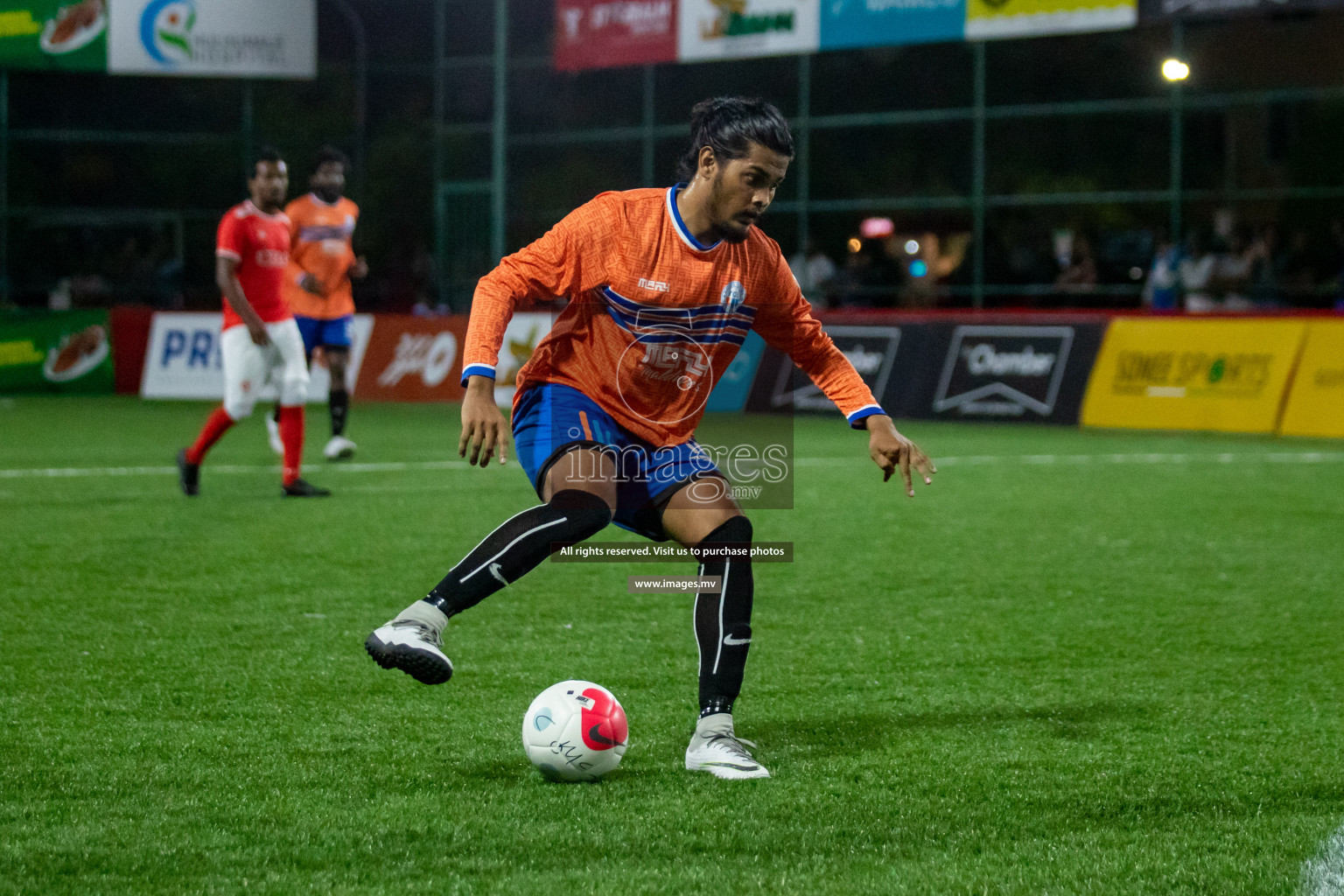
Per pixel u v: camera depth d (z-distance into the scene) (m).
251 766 8.09
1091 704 9.68
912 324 36.81
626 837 6.93
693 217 7.79
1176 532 17.62
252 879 6.34
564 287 7.84
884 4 38.81
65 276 52.16
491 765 8.15
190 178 54.22
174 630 11.71
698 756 8.02
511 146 54.69
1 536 16.44
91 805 7.38
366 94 57.44
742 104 7.65
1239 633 12.01
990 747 8.59
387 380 41.72
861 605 13.12
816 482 22.89
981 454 27.44
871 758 8.35
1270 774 8.08
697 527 8.08
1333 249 40.59
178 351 42.66
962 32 37.81
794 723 9.17
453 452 27.34
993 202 42.47
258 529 17.14
